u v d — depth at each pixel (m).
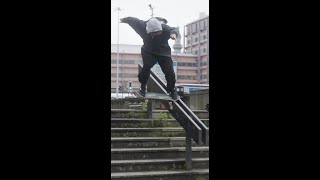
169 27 6.31
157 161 6.48
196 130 6.30
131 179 6.02
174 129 7.73
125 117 8.25
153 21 6.24
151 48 6.37
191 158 6.62
